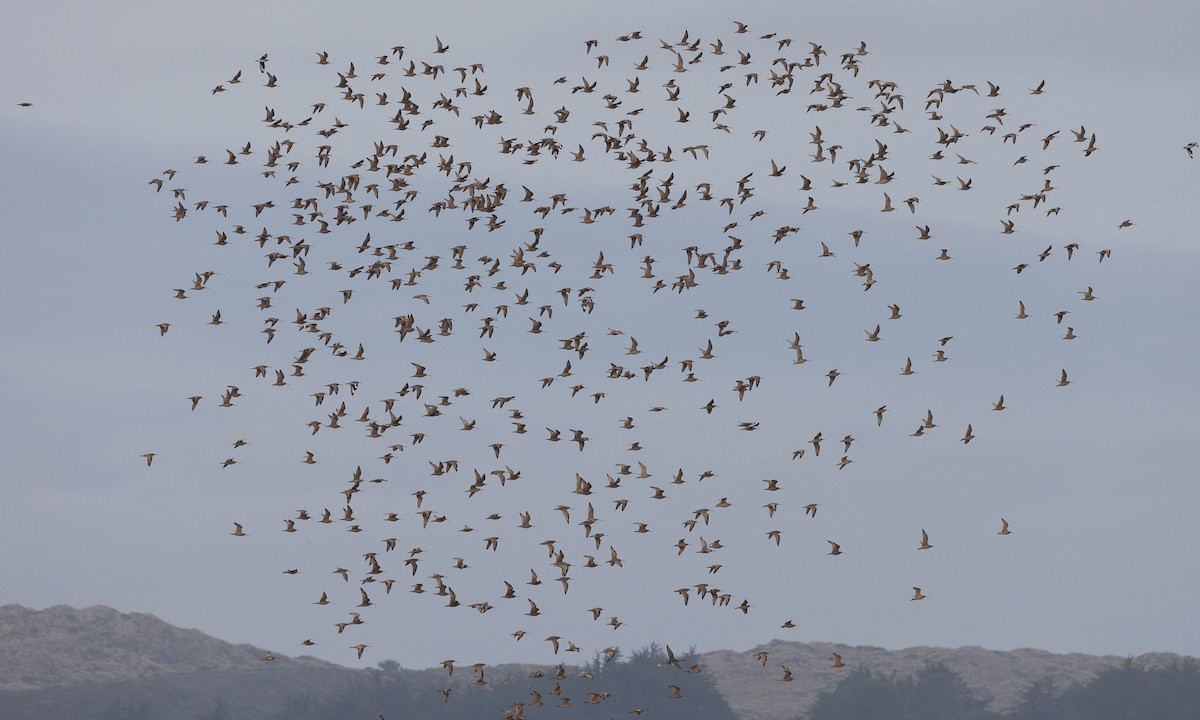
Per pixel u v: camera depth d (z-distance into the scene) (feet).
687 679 539.70
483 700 536.83
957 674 579.07
